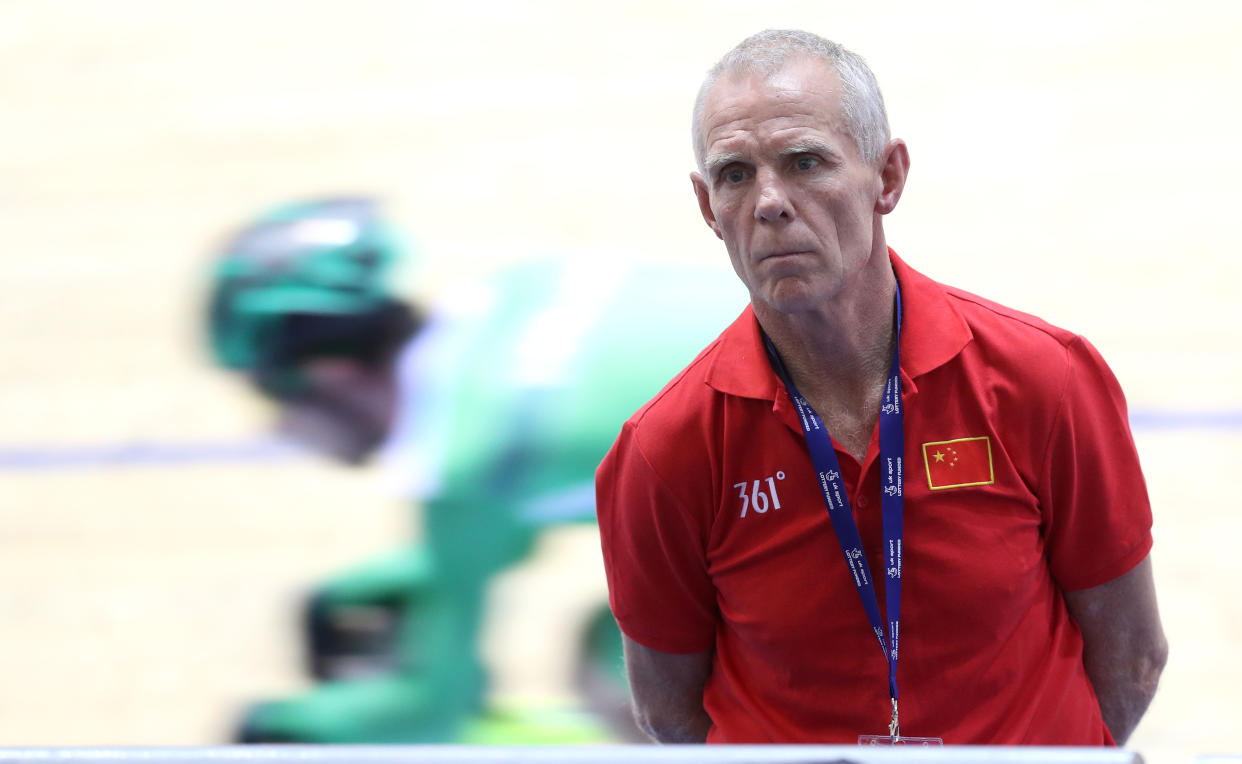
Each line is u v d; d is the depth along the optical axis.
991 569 5.36
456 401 17.62
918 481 5.37
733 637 6.06
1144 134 22.08
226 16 28.67
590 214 22.39
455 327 18.91
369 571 17.19
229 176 25.12
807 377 5.63
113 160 26.16
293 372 20.59
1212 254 19.98
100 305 23.36
